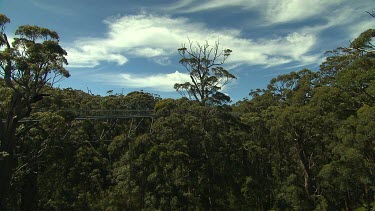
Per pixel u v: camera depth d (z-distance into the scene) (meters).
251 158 39.44
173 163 34.09
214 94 41.03
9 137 27.17
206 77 44.47
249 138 40.34
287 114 32.78
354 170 25.95
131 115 42.47
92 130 48.31
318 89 32.31
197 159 36.91
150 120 48.00
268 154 39.84
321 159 36.03
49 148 30.77
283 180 38.25
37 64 27.22
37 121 31.00
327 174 28.17
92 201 36.41
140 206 34.34
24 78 27.14
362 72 26.47
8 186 27.11
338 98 29.39
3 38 27.20
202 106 39.50
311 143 36.34
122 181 35.28
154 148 33.97
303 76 41.91
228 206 37.78
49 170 34.59
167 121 36.31
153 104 59.41
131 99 57.31
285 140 37.69
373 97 26.45
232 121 40.88
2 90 28.06
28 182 33.38
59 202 33.12
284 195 33.81
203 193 36.84
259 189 37.81
